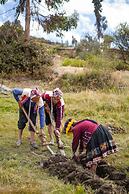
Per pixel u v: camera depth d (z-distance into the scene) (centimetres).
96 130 855
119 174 867
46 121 1051
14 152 983
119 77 2036
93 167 857
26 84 2055
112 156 1005
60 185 785
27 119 1029
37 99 988
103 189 759
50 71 2192
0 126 1212
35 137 1132
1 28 2302
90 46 2966
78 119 1404
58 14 2462
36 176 837
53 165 874
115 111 1516
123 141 1155
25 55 2205
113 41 2686
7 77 2117
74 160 879
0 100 1553
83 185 775
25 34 2378
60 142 1013
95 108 1531
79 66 2394
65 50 3158
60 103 1012
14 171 852
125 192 775
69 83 2023
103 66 2192
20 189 757
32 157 955
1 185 784
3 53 2177
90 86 1969
